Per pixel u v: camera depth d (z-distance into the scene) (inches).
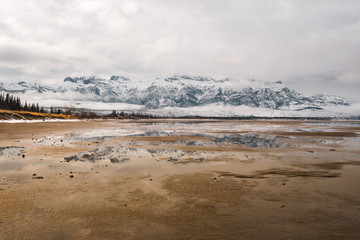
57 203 366.3
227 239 262.5
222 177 523.5
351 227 289.7
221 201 378.0
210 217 319.9
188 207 353.7
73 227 289.9
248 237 266.7
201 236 269.6
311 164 660.7
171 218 316.5
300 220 309.6
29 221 304.7
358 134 1882.4
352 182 482.0
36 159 725.9
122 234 274.2
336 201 376.5
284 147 1042.1
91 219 311.9
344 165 645.3
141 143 1190.9
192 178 515.2
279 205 360.8
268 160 724.0
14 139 1306.6
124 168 611.8
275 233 276.1
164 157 776.9
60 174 542.9
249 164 662.5
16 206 352.2
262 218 316.2
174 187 450.6
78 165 645.9
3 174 541.3
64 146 1033.5
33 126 2657.5
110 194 409.7
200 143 1202.6
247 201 378.0
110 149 948.6
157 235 272.2
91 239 262.8
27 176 523.8
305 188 443.5
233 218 316.5
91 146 1045.8
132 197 395.5
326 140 1387.8
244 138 1505.9
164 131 2215.8
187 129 2630.4
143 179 505.4
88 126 3056.1
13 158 739.4
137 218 316.2
